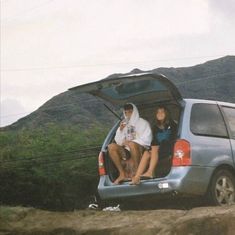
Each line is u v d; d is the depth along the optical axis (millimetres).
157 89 8859
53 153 12555
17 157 12273
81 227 8031
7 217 8805
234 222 6988
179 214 7766
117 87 8977
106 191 8984
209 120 8922
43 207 12125
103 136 13508
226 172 8758
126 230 7613
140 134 8891
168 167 8555
